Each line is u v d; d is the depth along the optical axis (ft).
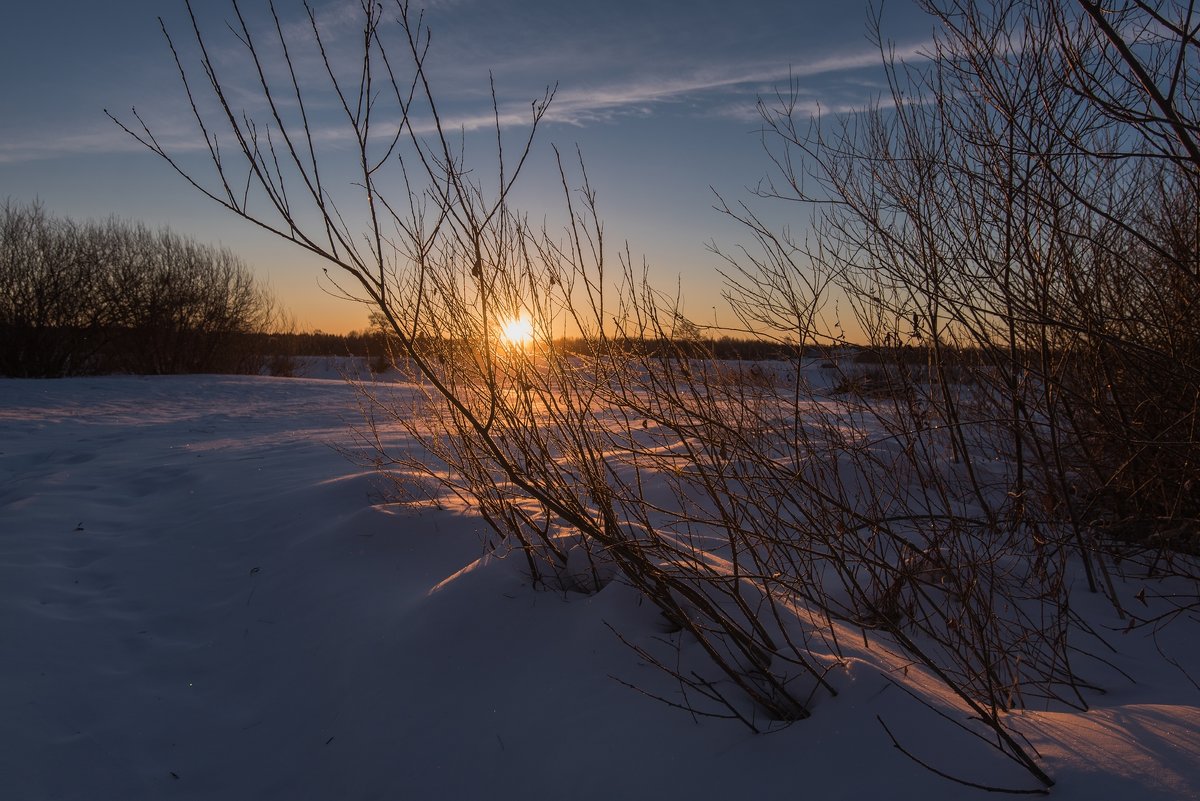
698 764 7.11
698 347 10.14
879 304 12.34
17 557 14.46
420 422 15.56
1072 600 11.49
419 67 7.06
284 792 8.39
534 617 9.95
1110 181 12.67
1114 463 13.25
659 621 9.47
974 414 14.89
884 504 12.46
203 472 22.29
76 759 8.78
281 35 6.54
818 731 7.06
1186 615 10.79
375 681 9.49
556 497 8.85
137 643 11.66
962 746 6.59
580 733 7.84
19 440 32.73
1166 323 12.10
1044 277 10.90
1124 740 6.47
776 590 9.88
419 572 12.58
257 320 99.55
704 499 14.16
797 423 10.11
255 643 11.39
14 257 80.74
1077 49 9.54
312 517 15.47
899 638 7.68
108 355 89.45
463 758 8.12
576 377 9.37
